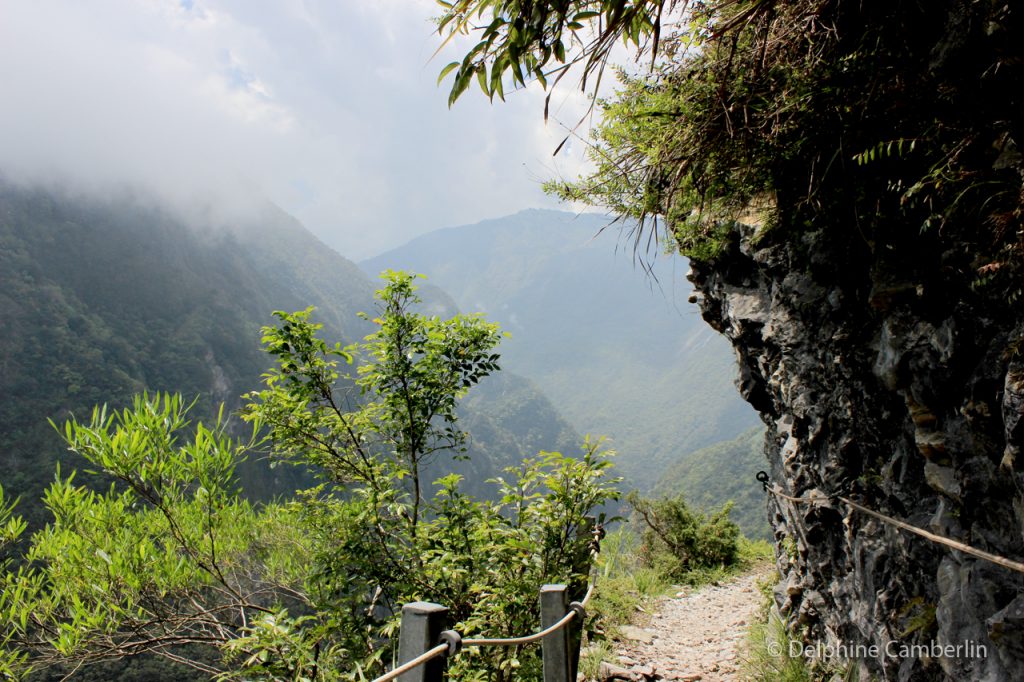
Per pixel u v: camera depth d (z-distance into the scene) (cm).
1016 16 196
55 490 343
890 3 242
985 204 201
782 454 477
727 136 322
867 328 312
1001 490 208
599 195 390
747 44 296
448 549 407
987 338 215
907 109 244
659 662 626
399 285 455
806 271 365
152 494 362
